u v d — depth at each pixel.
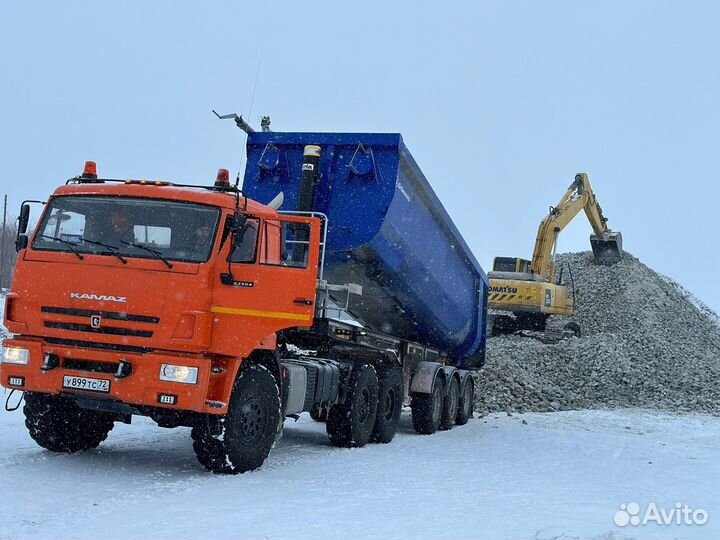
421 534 6.24
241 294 8.77
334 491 8.12
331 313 11.17
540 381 24.69
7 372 8.70
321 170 12.00
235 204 8.96
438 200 13.45
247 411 9.05
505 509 7.43
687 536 6.50
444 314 15.86
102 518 6.61
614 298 39.72
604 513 7.40
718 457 12.57
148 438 11.45
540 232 33.66
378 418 12.73
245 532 6.18
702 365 29.23
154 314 8.38
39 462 8.95
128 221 8.79
